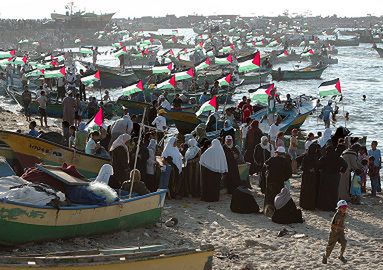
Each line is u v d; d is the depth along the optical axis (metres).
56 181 14.11
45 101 33.03
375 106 49.66
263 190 20.09
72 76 42.81
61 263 10.37
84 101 38.47
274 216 17.03
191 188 18.91
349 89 62.78
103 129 20.98
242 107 31.81
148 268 11.12
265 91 33.16
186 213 17.22
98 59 109.19
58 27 162.00
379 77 76.94
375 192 21.34
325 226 16.92
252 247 15.01
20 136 17.70
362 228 17.16
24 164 17.94
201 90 45.84
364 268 14.04
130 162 17.42
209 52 83.69
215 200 18.61
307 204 18.45
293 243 15.44
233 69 58.44
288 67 94.75
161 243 14.31
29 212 12.70
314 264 14.13
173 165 18.22
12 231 12.64
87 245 13.48
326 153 18.41
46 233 13.14
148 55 92.12
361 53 128.12
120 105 37.50
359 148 21.75
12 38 145.62
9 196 12.84
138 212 14.83
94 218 13.85
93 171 18.27
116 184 16.41
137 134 21.84
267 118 30.41
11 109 41.25
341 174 19.56
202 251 11.62
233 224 16.61
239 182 19.50
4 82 52.06
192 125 31.25
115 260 10.77
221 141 21.42
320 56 96.94
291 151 24.00
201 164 18.61
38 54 95.75
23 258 10.27
